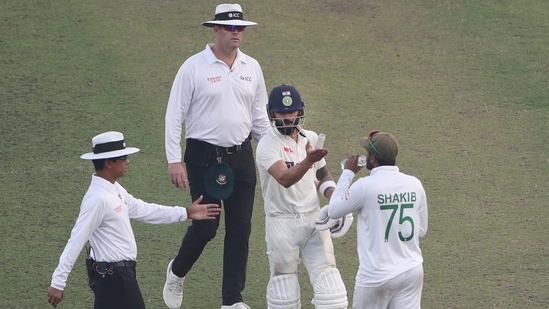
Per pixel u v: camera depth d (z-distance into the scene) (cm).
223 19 2736
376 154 2331
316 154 2406
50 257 3212
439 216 3547
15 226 3434
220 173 2720
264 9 5438
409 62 4906
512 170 3925
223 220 3572
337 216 2362
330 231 2550
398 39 5138
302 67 4828
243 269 2808
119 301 2406
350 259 3266
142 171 3888
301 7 5484
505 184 3806
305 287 3081
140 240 3366
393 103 4525
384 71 4825
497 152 4088
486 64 4888
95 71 4744
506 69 4834
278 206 2588
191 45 5000
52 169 3897
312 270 2598
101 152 2386
